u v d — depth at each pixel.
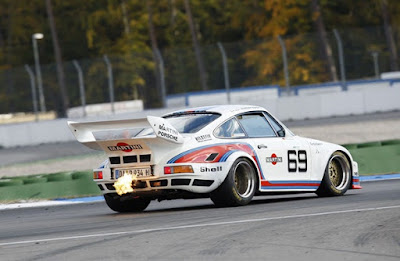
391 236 23.58
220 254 21.66
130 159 35.06
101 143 34.97
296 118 136.62
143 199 37.44
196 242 24.02
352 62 169.75
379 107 136.62
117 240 25.42
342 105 135.88
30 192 50.97
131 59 161.50
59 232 29.31
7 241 27.38
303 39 171.50
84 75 150.75
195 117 36.59
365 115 131.25
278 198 40.72
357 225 26.19
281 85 173.00
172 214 33.88
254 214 31.19
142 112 133.12
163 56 166.50
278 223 27.66
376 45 170.25
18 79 166.88
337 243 22.75
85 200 48.97
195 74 173.50
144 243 24.38
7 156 111.00
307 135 103.06
